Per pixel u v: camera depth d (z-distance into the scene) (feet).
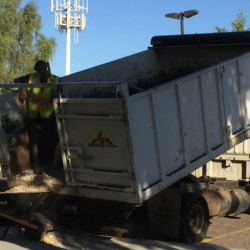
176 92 23.06
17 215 24.75
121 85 20.01
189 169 23.76
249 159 32.76
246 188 33.96
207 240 27.50
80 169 22.45
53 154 26.89
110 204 24.29
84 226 25.27
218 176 33.30
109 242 24.76
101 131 21.43
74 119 22.09
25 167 26.32
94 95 31.24
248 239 27.91
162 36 32.99
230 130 26.43
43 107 26.17
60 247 23.67
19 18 99.35
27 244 24.14
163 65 33.60
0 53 94.89
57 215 25.54
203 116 24.61
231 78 26.55
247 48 30.32
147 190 21.30
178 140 23.21
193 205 26.04
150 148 21.59
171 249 23.54
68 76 30.99
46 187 23.81
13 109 25.95
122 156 21.03
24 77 26.99
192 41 31.76
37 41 103.19
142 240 25.52
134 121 20.67
